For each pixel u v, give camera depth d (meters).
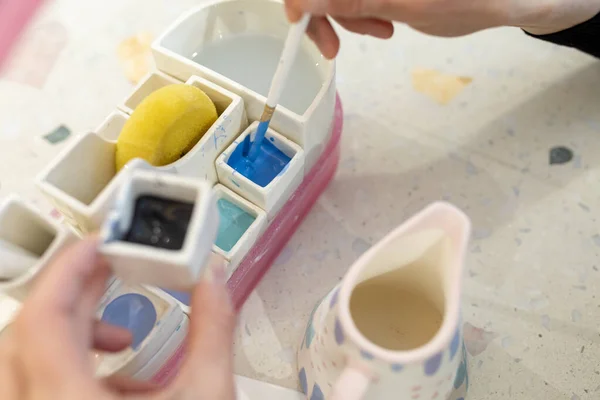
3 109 0.55
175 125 0.37
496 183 0.51
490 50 0.59
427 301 0.38
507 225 0.49
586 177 0.51
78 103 0.55
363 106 0.56
